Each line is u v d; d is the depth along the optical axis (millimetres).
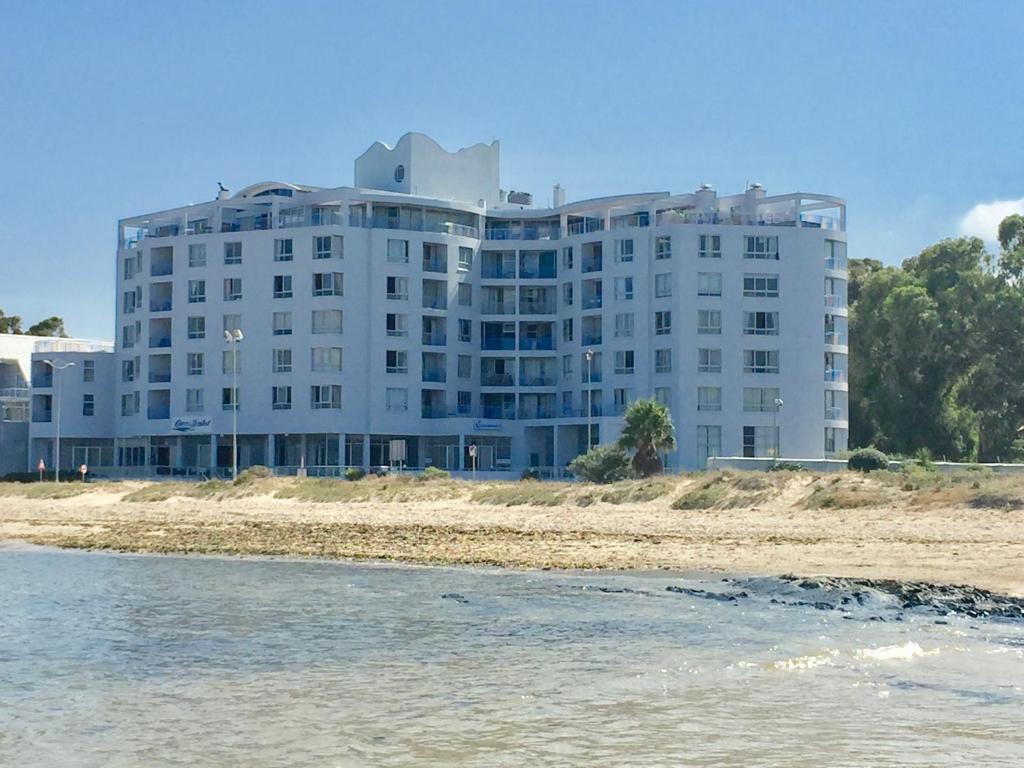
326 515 78312
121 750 19922
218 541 63281
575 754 19172
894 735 20000
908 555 47188
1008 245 135750
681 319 118812
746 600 36625
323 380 122250
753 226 120438
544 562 49719
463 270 128375
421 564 50969
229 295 126188
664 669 25781
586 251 126125
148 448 130625
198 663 27734
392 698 23531
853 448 131375
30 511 88375
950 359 130375
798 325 120188
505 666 26734
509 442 126000
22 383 148375
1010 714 21375
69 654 29156
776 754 18969
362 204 127188
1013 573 41781
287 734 20781
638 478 85312
